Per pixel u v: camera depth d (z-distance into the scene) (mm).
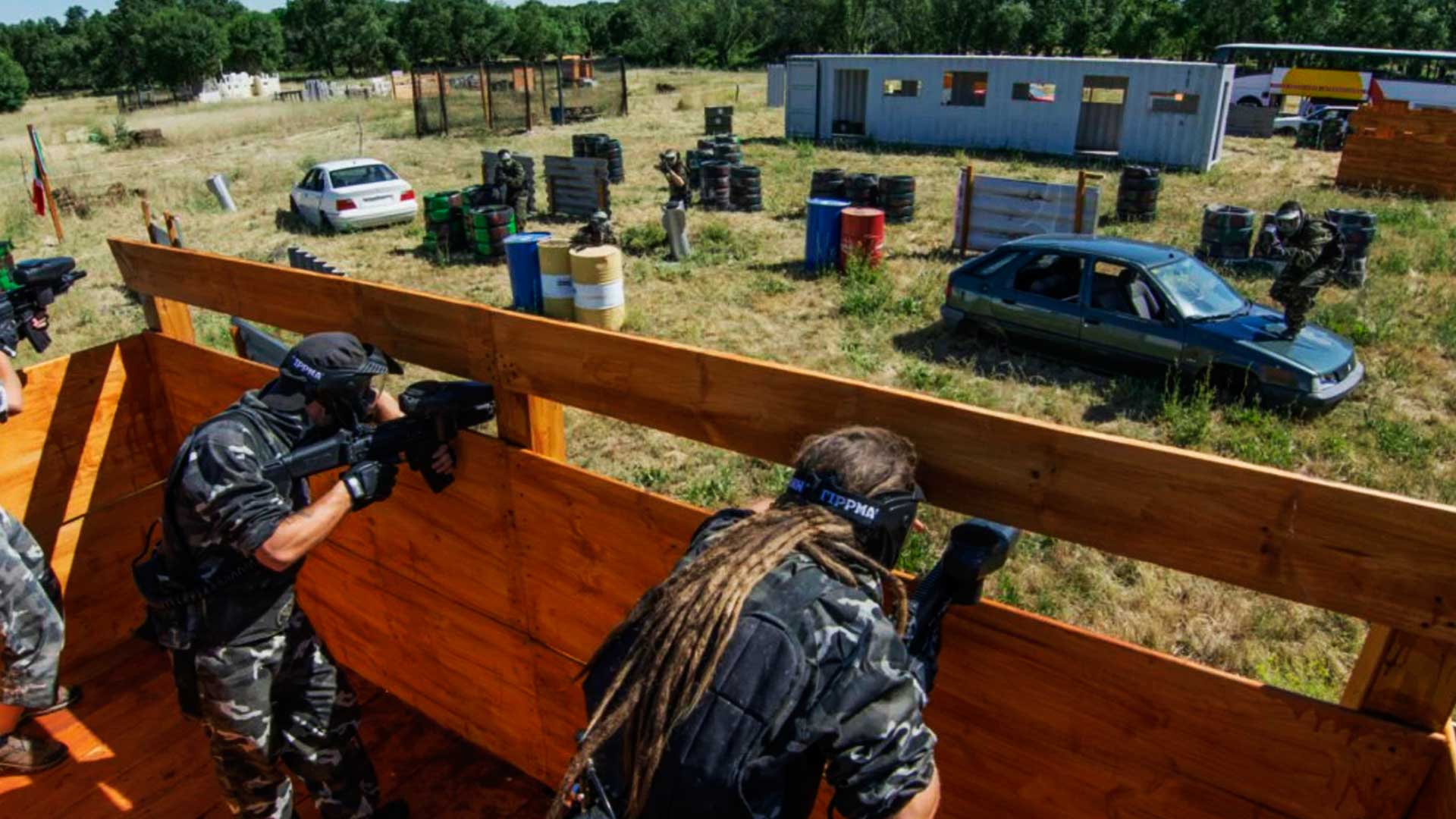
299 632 2705
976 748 1991
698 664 1365
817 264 14102
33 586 3143
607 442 8430
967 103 27328
